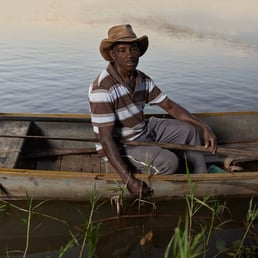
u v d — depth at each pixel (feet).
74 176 10.58
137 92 10.72
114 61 10.38
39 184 10.68
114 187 10.78
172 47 34.50
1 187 10.68
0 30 39.93
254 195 11.67
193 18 48.34
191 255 7.09
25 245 9.95
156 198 11.17
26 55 30.71
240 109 21.17
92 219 10.91
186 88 24.08
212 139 11.34
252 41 37.45
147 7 54.54
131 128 11.07
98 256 9.56
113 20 46.78
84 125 13.50
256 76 26.53
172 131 11.70
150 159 10.98
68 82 24.61
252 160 13.87
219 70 27.81
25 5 54.08
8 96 22.06
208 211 11.41
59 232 10.39
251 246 9.78
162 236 10.41
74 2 56.65
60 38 37.22
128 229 10.63
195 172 11.60
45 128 13.34
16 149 11.69
